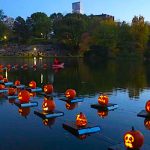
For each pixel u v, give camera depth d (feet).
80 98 117.91
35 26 598.34
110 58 423.64
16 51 512.63
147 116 93.25
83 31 483.10
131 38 451.94
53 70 246.88
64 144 70.79
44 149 68.13
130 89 147.33
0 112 99.55
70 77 197.16
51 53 492.13
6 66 277.64
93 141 72.38
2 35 572.10
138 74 214.07
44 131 79.66
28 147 69.36
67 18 515.50
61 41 498.69
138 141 64.49
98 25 488.44
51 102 95.86
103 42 443.32
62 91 140.15
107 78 191.31
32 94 133.18
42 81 177.37
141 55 434.71
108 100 111.75
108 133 77.87
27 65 294.25
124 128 82.17
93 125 80.94
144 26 457.68
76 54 481.46
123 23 495.00
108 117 93.35
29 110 101.71
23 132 79.20
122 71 236.02
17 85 153.17
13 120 90.02
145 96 128.26
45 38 586.45
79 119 79.36
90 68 263.49
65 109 103.60
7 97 123.13
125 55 439.22
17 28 574.15
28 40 558.15
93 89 147.13
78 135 76.43
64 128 81.71
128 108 105.29
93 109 103.65
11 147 69.51
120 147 66.49
